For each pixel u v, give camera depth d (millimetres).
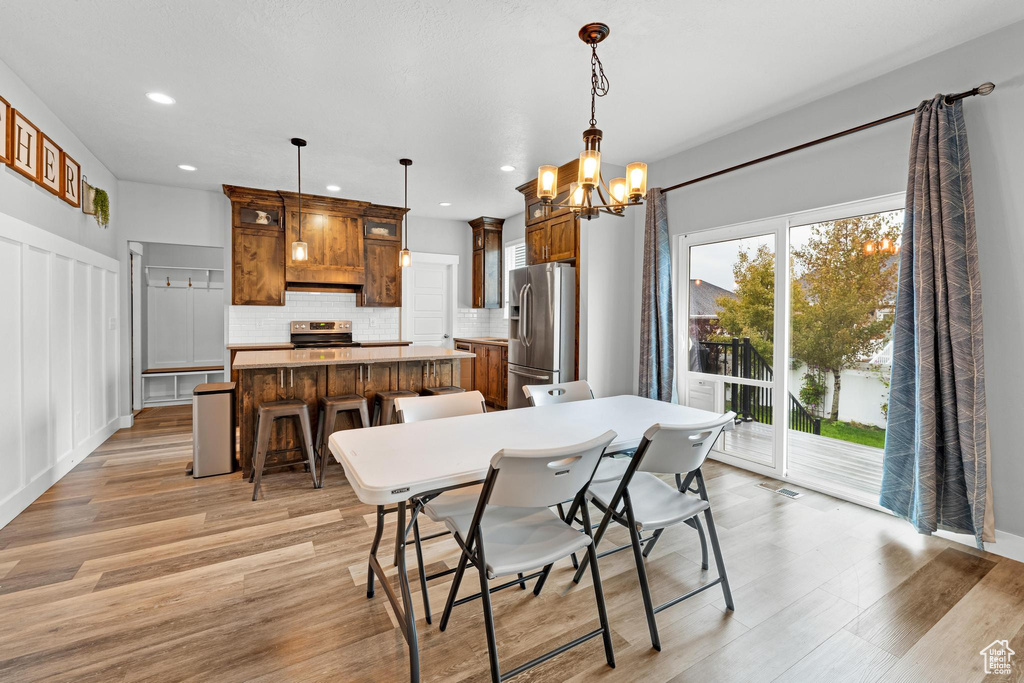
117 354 4559
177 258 6289
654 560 2246
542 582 1937
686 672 1532
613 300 4367
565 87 2828
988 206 2279
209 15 2170
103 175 4238
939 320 2324
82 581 2018
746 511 2791
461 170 4426
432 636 1702
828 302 3111
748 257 3533
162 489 3109
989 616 1817
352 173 4523
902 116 2500
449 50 2439
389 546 2357
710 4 2072
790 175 3150
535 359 4477
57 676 1480
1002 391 2260
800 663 1575
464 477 1439
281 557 2246
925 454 2355
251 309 5559
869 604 1897
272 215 5348
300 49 2441
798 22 2201
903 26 2232
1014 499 2230
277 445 3520
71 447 3475
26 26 2246
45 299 3006
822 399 3195
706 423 1699
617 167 4293
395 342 6184
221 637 1679
